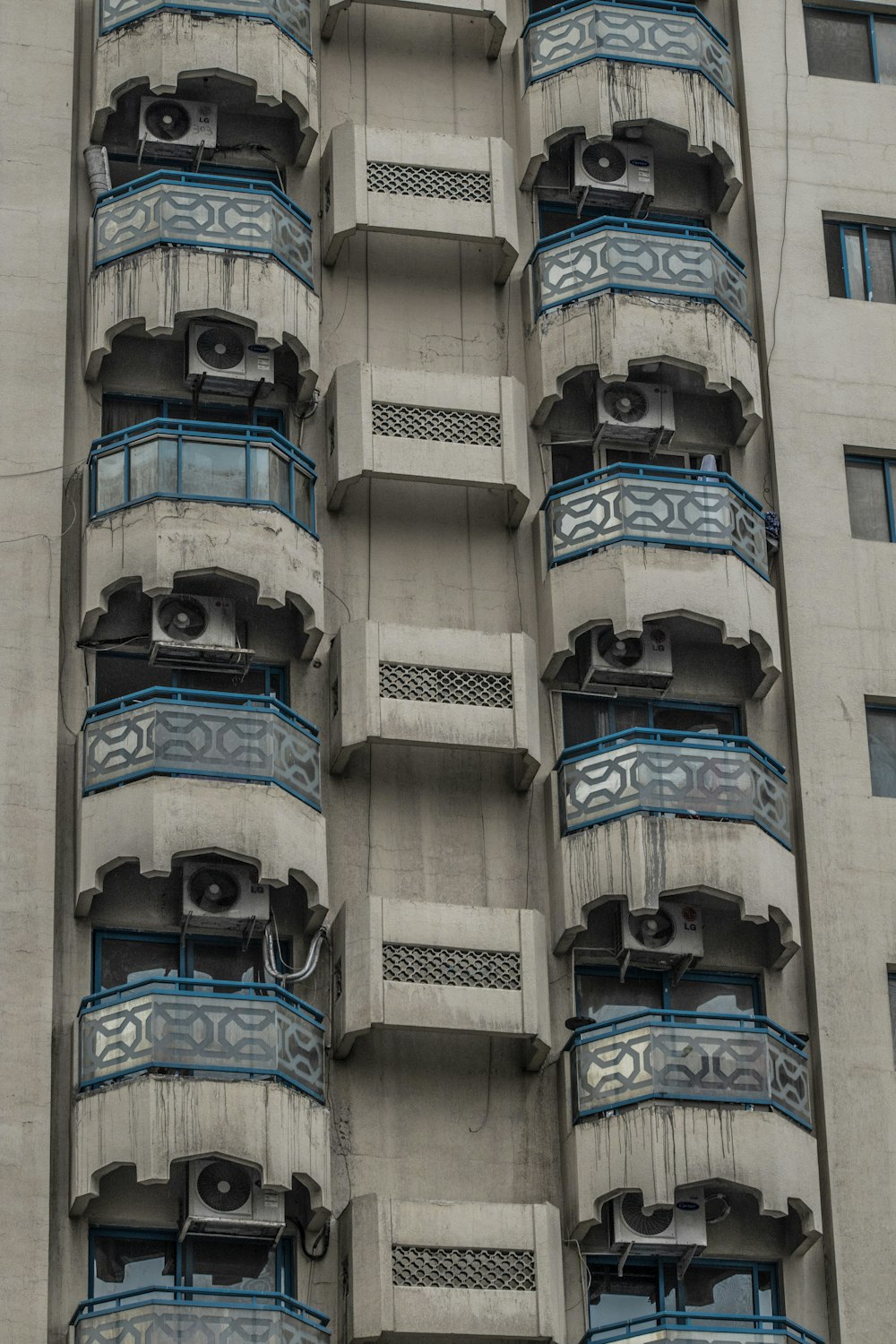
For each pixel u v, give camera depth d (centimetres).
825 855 4866
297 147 5309
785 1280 4584
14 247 5000
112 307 4969
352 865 4734
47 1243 4284
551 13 5481
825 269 5388
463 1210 4425
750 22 5594
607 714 4991
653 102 5362
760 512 5094
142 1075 4347
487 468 5012
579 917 4691
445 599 4981
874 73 5616
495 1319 4366
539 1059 4625
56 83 5175
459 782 4834
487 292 5275
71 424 4953
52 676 4678
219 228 5028
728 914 4822
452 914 4625
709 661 5025
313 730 4747
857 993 4772
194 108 5228
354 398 4994
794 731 4969
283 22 5331
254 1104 4347
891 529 5209
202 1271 4416
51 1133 4381
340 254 5222
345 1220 4441
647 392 5162
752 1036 4572
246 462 4838
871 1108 4688
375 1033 4622
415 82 5447
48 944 4478
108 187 5112
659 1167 4453
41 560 4759
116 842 4528
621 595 4881
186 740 4597
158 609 4759
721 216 5459
